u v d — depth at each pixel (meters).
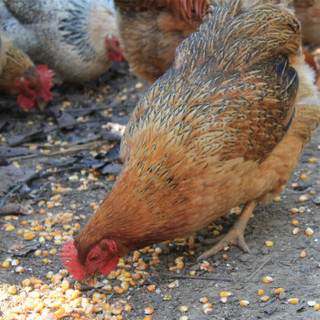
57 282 1.25
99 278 1.26
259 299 1.18
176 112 1.18
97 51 1.87
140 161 1.18
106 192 1.48
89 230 1.18
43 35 1.83
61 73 1.90
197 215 1.20
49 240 1.35
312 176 1.46
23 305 1.21
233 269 1.25
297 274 1.22
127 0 1.48
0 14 1.83
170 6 1.46
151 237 1.20
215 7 1.33
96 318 1.19
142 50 1.52
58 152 1.61
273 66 1.24
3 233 1.36
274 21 1.26
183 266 1.27
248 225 1.34
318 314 1.14
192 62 1.25
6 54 1.75
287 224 1.33
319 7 1.68
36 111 1.79
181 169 1.17
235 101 1.19
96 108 1.79
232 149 1.18
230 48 1.24
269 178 1.25
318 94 1.35
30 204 1.45
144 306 1.20
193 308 1.19
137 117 1.23
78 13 1.84
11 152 1.61
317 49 2.01
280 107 1.22
